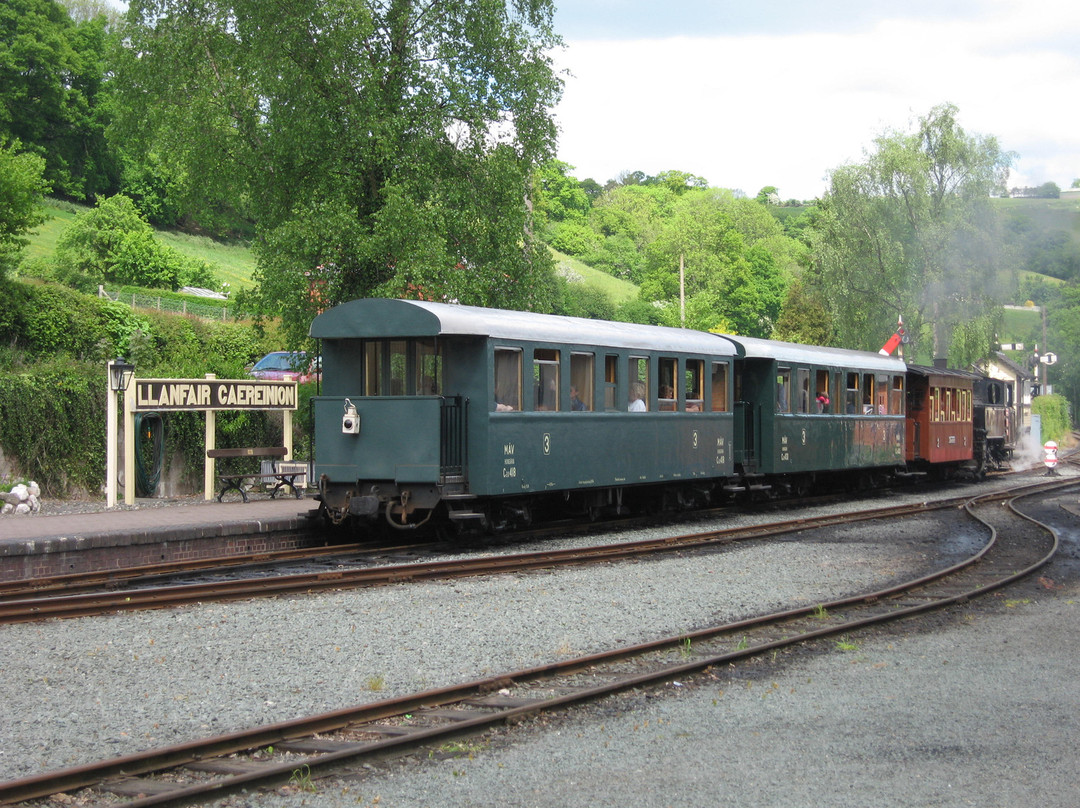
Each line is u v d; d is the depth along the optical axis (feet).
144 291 161.17
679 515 71.10
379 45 81.25
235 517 56.44
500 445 52.44
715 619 36.86
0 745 21.89
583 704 25.31
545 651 31.07
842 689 27.22
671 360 66.44
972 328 162.81
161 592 37.88
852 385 87.86
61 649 30.14
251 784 19.31
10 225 98.27
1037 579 46.50
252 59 77.05
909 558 52.80
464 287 76.89
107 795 19.16
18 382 71.20
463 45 82.17
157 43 83.25
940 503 80.23
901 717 24.59
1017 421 149.18
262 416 81.25
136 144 91.56
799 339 252.62
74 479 72.74
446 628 33.47
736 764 21.18
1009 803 19.08
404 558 49.47
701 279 293.64
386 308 52.37
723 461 71.72
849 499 88.22
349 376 54.39
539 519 64.90
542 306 84.28
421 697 24.72
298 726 22.36
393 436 51.67
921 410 102.17
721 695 26.45
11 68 224.53
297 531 56.03
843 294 168.76
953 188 168.04
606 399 60.44
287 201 82.94
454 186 80.53
